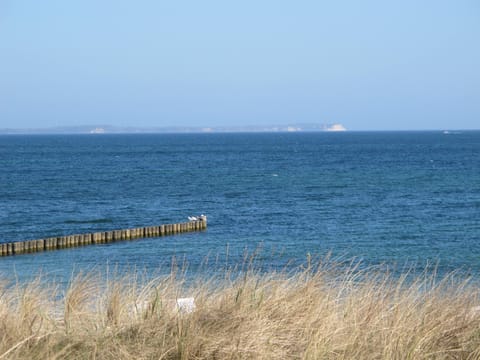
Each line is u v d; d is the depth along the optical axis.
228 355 7.61
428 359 7.80
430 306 9.06
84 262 33.72
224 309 8.73
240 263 27.12
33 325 8.59
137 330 8.23
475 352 7.93
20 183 89.19
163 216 57.06
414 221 50.75
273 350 7.78
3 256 36.88
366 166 128.12
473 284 11.59
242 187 83.25
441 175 101.44
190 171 115.88
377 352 7.88
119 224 52.44
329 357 7.73
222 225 50.38
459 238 41.59
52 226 51.03
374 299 9.27
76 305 9.35
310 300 8.97
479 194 71.75
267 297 9.03
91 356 7.47
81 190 79.62
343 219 52.56
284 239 42.53
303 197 70.56
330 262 14.46
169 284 9.94
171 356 7.60
